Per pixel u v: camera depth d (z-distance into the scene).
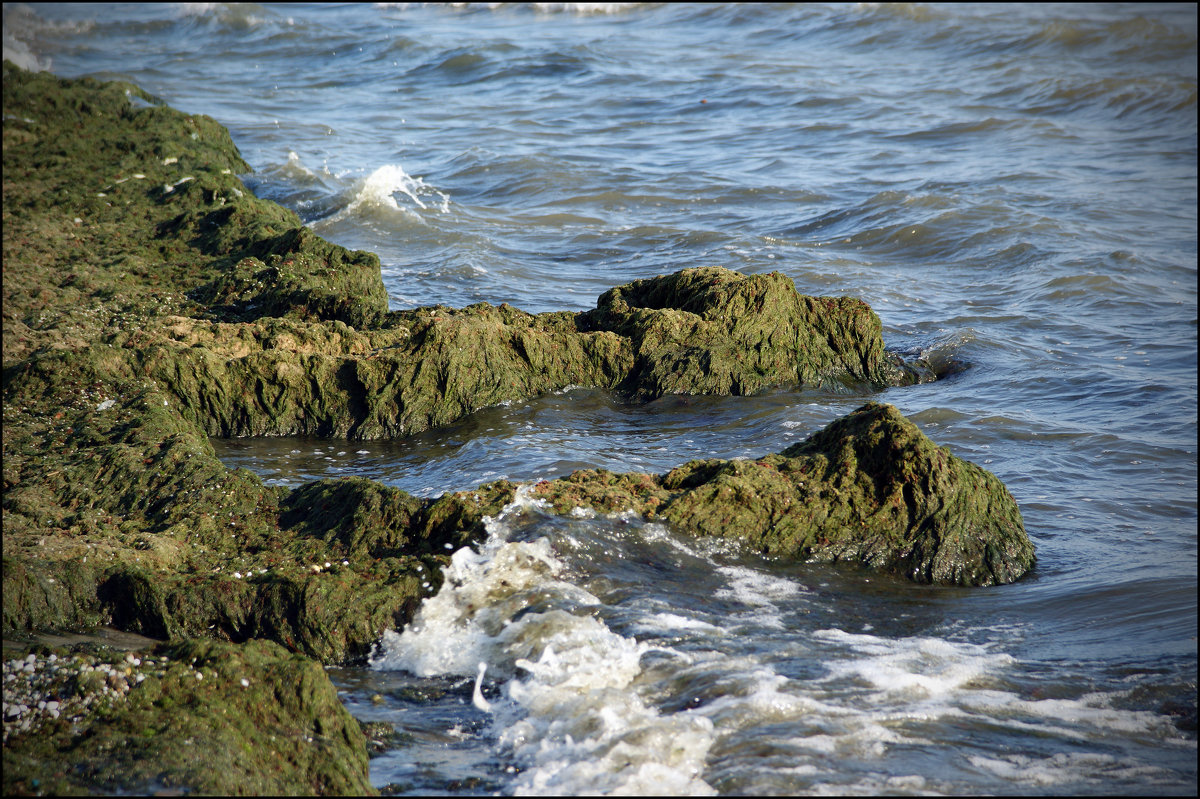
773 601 27.22
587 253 69.25
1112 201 80.12
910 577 29.38
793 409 43.78
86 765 18.12
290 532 29.53
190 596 26.00
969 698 22.80
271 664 21.44
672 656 23.84
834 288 62.03
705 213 78.81
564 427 42.28
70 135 81.94
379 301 49.69
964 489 30.11
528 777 19.75
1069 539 32.69
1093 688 23.41
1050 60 136.88
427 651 25.09
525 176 88.06
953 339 53.12
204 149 83.50
